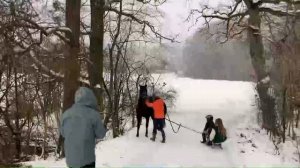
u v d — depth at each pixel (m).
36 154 20.72
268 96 21.48
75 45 16.31
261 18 24.33
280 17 23.23
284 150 18.02
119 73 25.61
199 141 17.47
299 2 21.69
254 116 25.38
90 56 21.30
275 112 21.09
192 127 20.86
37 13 14.95
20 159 19.19
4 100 22.45
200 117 24.61
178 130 19.34
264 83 21.89
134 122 22.45
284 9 23.14
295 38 21.55
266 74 22.23
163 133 16.80
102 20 21.58
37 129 22.00
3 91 21.08
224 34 26.27
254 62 23.14
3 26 14.32
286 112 20.84
